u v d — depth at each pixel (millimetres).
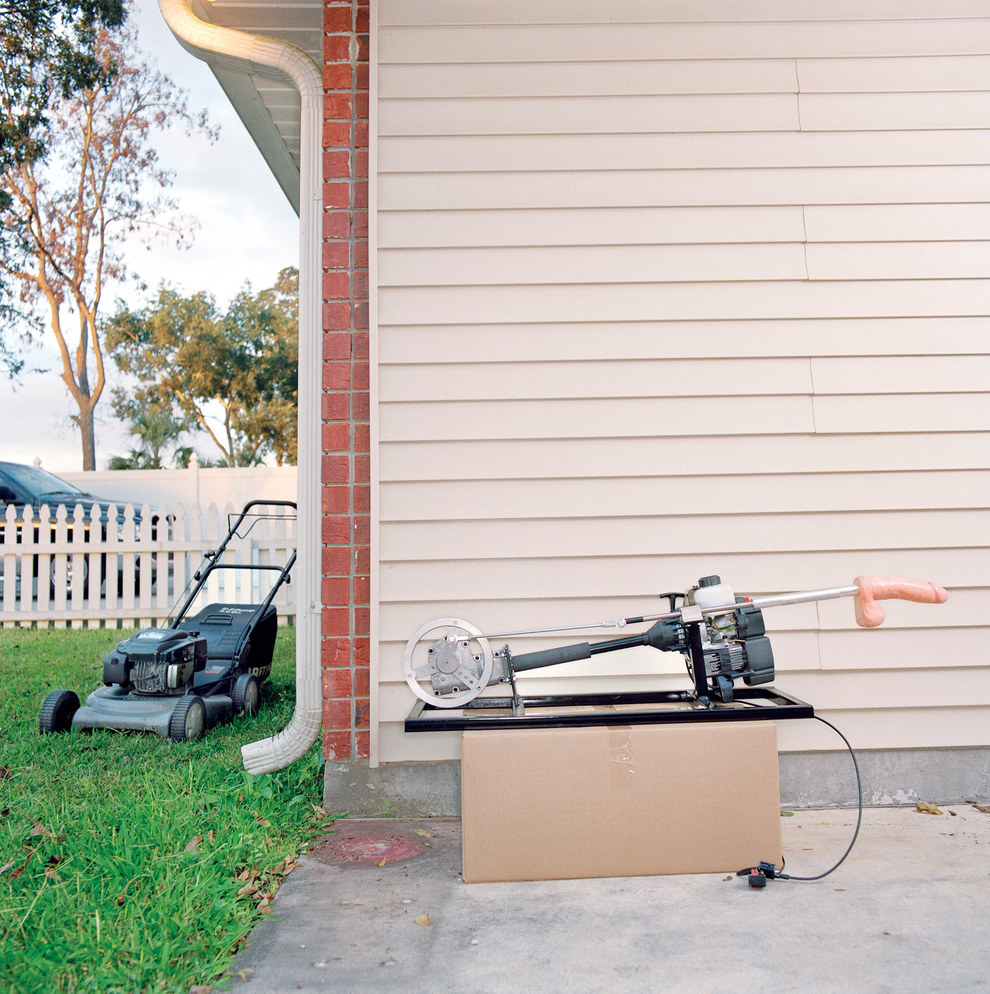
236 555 9016
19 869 2764
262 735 4555
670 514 3516
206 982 2189
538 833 2818
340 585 3484
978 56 3691
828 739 3502
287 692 5789
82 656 7070
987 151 3670
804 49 3646
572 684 3500
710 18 3631
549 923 2506
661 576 3504
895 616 3535
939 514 3576
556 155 3566
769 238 3592
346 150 3604
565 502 3500
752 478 3545
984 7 3703
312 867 2955
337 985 2186
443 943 2395
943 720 3527
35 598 9414
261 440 26047
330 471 3516
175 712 4414
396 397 3482
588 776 2838
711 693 3115
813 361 3582
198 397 25984
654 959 2285
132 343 25578
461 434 3488
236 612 5750
